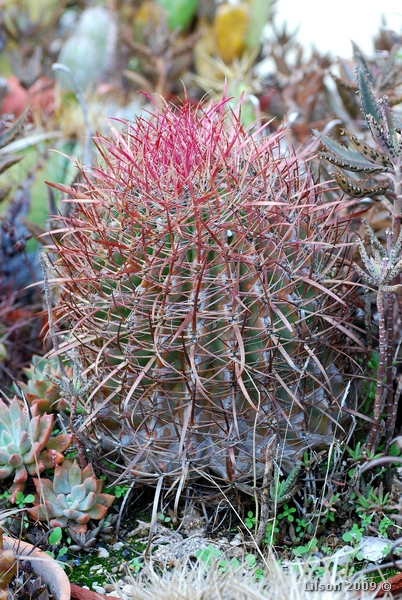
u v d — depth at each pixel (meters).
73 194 1.07
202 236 0.99
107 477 1.13
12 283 1.47
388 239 1.05
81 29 1.89
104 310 1.04
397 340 1.22
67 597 0.95
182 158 1.01
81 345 1.05
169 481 1.08
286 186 1.04
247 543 1.04
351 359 1.07
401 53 1.46
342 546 1.05
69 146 1.58
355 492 1.08
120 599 0.96
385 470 1.09
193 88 2.03
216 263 1.00
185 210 0.99
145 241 1.00
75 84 1.40
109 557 1.06
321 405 1.06
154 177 1.01
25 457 1.10
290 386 1.04
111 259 1.02
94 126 1.61
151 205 1.01
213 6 2.17
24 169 1.57
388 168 1.04
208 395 1.02
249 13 1.98
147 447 1.04
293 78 1.70
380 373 1.04
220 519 1.09
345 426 1.11
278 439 1.04
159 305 1.01
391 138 1.04
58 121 1.64
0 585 0.95
